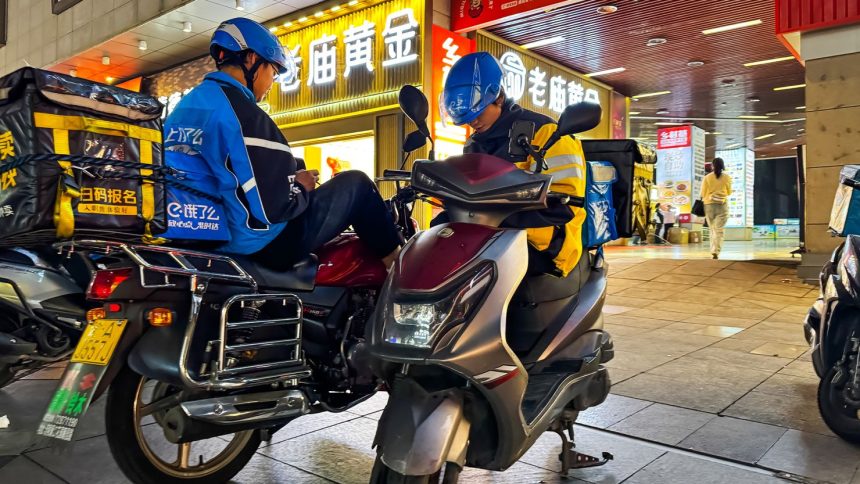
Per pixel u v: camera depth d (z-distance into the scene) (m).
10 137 1.80
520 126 2.22
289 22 10.71
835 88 7.72
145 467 2.34
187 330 2.01
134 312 2.04
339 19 10.39
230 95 2.30
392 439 1.78
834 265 3.58
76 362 2.01
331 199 2.53
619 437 3.07
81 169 1.81
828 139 7.80
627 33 10.70
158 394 2.43
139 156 1.96
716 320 6.17
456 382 1.94
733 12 9.73
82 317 3.54
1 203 1.81
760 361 4.52
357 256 2.73
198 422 2.13
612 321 6.18
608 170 2.71
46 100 1.78
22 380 4.18
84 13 12.02
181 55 12.45
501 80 2.62
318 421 3.33
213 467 2.54
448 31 9.87
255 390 2.26
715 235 10.59
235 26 2.48
